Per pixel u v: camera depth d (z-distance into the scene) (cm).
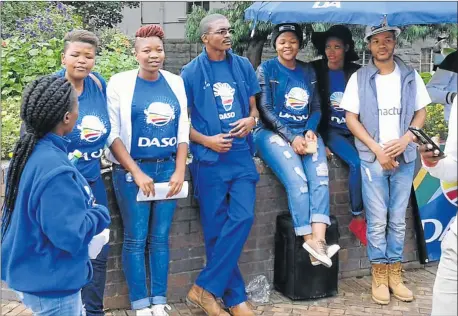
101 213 259
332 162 464
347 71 464
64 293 252
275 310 423
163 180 370
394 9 368
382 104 418
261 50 768
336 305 432
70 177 242
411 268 504
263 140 430
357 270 486
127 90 355
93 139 334
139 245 374
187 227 424
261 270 450
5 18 710
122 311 409
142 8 1068
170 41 930
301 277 431
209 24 384
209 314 396
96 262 354
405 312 422
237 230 391
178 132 372
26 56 600
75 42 324
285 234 435
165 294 386
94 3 989
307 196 415
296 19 402
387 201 433
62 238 238
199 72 387
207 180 394
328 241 430
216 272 394
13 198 250
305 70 441
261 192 442
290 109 431
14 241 247
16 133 444
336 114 462
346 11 380
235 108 395
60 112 248
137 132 358
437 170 285
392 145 411
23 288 247
